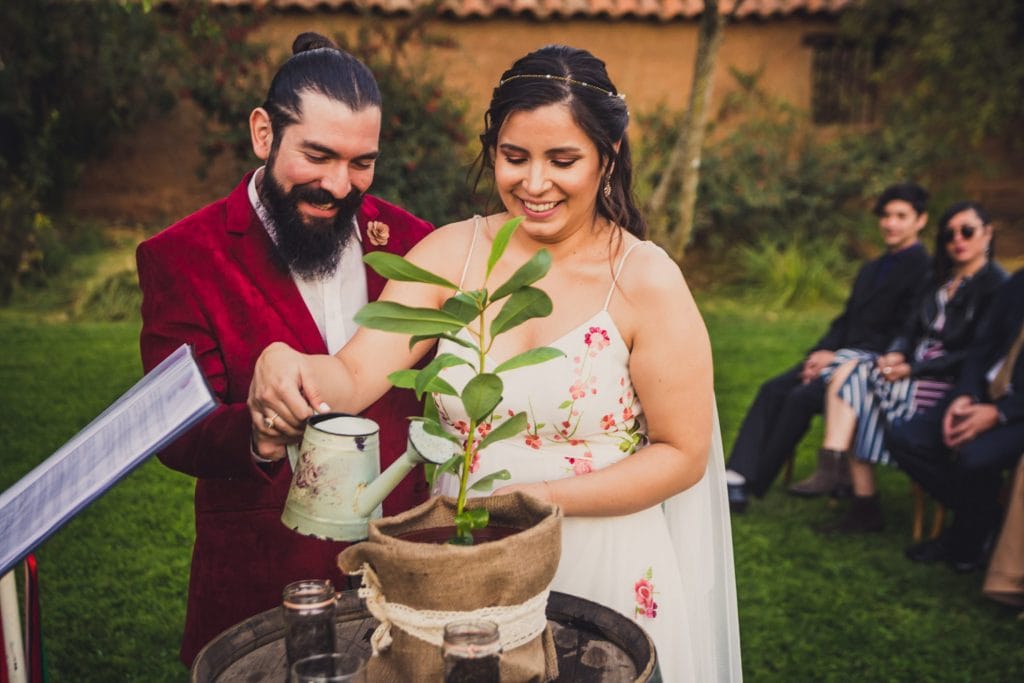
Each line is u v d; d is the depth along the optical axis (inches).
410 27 438.6
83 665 143.4
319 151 78.4
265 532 85.0
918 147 477.7
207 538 86.2
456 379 78.6
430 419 62.0
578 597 70.9
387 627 59.9
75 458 59.5
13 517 59.0
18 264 392.5
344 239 83.7
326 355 79.6
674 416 76.5
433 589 55.4
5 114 436.5
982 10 459.8
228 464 76.3
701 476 78.0
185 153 482.3
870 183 468.4
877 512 198.2
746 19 490.3
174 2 446.3
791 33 493.7
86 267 412.2
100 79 450.0
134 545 183.8
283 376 67.7
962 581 176.4
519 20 479.5
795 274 418.9
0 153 442.3
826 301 421.1
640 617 79.1
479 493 79.4
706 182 461.7
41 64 440.5
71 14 444.1
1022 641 154.9
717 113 492.7
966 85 469.4
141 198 481.1
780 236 460.4
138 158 479.8
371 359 76.0
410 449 62.4
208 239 83.6
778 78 497.7
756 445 207.0
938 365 187.0
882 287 205.8
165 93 454.3
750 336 359.3
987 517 178.7
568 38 483.5
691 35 489.1
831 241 467.8
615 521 78.6
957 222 186.7
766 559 183.6
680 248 383.6
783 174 472.4
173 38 442.0
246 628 67.2
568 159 71.4
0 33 434.9
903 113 490.9
